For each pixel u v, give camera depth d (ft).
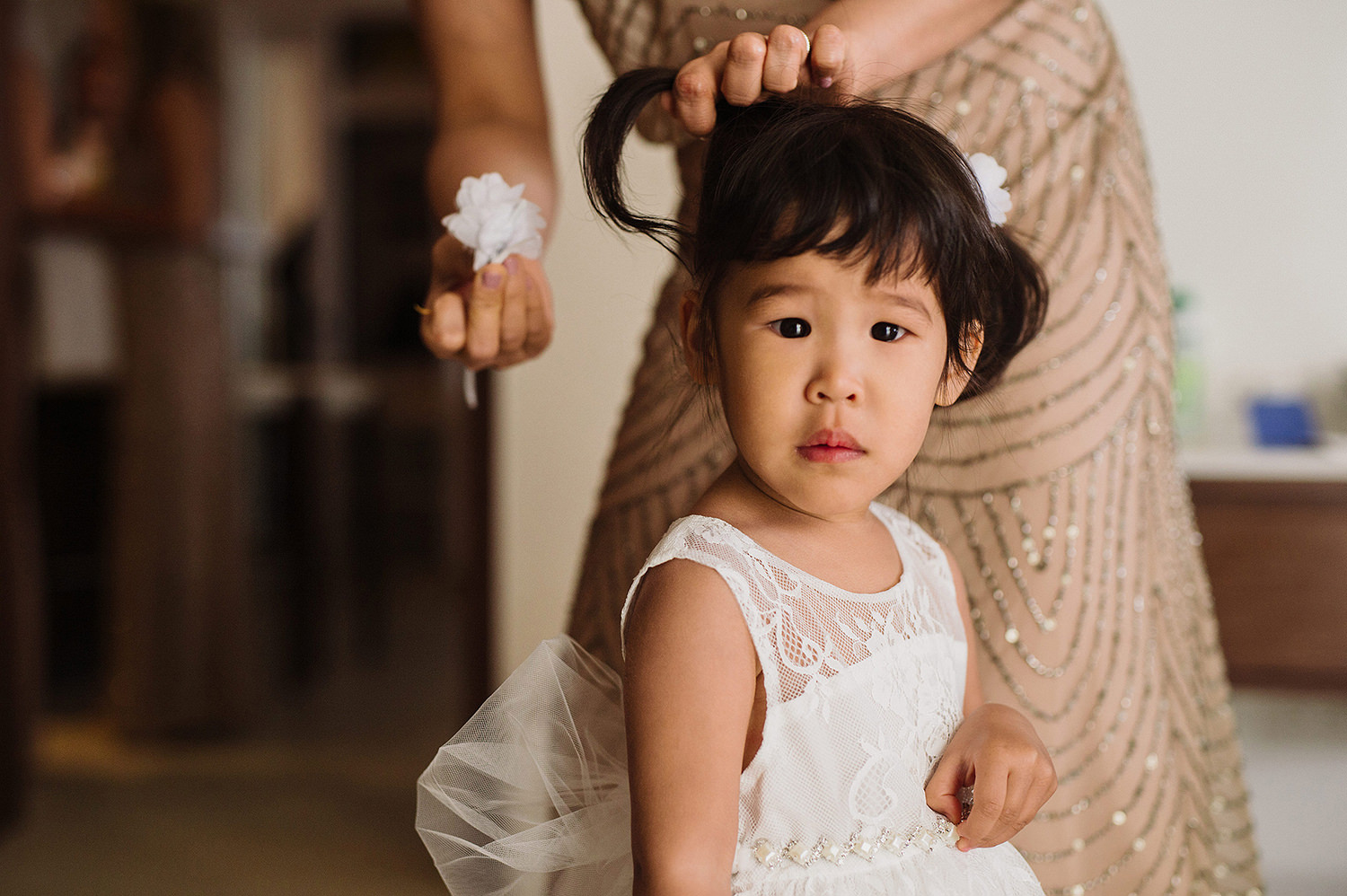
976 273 2.49
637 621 2.39
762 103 2.54
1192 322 5.91
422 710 10.35
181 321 9.06
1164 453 3.29
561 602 6.34
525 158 3.30
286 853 6.88
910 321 2.37
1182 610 3.31
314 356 12.85
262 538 14.14
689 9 3.24
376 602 12.76
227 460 9.53
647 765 2.25
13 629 7.41
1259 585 5.09
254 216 17.69
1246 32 5.92
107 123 10.03
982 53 3.19
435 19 3.53
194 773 8.50
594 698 2.71
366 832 7.23
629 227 2.64
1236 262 6.02
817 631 2.44
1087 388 3.11
